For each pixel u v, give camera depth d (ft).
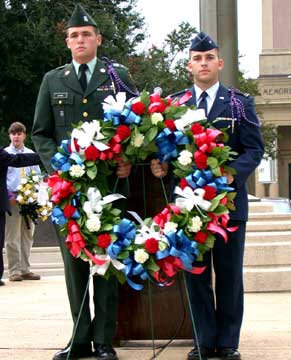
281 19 163.02
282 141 167.53
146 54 103.76
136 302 19.06
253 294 30.68
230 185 16.74
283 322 23.11
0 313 25.90
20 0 95.45
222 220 15.58
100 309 17.30
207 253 17.30
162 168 16.53
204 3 41.09
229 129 17.34
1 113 97.35
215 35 40.83
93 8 100.78
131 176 18.22
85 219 15.62
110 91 17.43
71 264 17.25
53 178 16.02
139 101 16.11
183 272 16.81
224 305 17.47
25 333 21.66
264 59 161.89
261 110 157.17
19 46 92.79
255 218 33.01
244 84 120.67
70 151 16.12
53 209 15.92
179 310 19.03
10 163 29.35
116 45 99.91
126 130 15.99
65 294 31.96
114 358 17.31
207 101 17.54
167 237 15.34
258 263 31.35
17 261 38.96
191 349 18.60
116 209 15.85
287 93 158.40
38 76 96.43
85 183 15.92
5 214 36.73
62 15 96.99
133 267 15.53
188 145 15.89
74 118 17.39
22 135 37.35
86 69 17.61
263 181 155.22
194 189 15.72
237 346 17.60
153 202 18.22
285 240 31.89
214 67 17.47
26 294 32.14
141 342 19.63
